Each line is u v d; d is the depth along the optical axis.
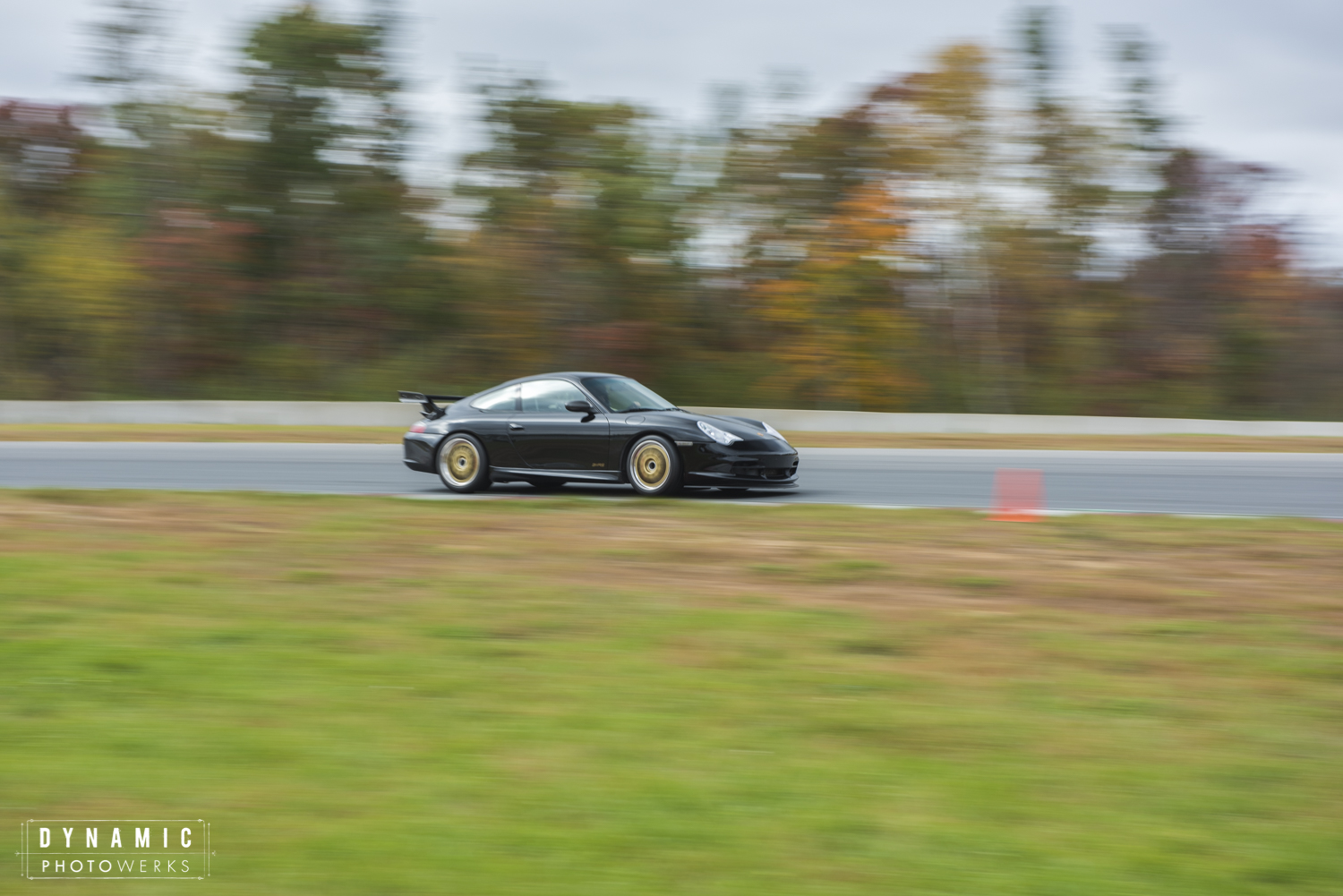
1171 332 46.28
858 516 12.41
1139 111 45.31
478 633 7.34
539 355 47.31
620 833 4.20
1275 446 27.14
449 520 12.07
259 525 11.82
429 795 4.57
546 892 3.71
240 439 28.28
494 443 14.36
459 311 48.78
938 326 46.06
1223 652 6.87
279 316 49.03
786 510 12.79
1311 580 9.03
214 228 48.69
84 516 12.63
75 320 47.66
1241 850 4.07
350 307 49.25
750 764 4.96
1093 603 8.23
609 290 48.25
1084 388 45.31
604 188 47.38
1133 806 4.49
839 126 46.19
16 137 54.84
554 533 11.25
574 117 49.53
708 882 3.80
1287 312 46.00
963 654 6.85
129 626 7.48
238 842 4.10
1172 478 18.23
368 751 5.10
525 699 5.93
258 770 4.85
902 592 8.63
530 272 47.75
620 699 5.93
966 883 3.80
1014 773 4.86
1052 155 45.03
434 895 3.69
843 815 4.39
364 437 28.86
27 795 4.55
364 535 11.12
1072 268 46.06
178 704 5.79
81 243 48.75
